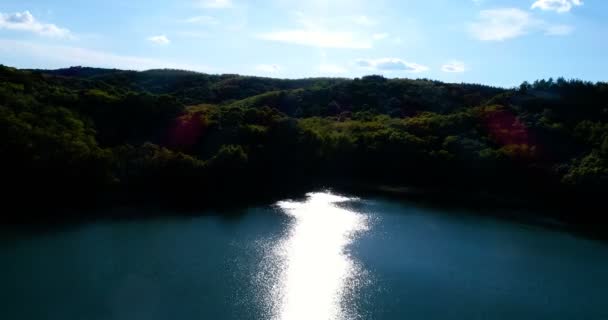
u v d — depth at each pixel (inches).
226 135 5059.1
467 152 5255.9
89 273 2659.9
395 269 2925.7
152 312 2269.9
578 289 2763.3
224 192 4635.8
